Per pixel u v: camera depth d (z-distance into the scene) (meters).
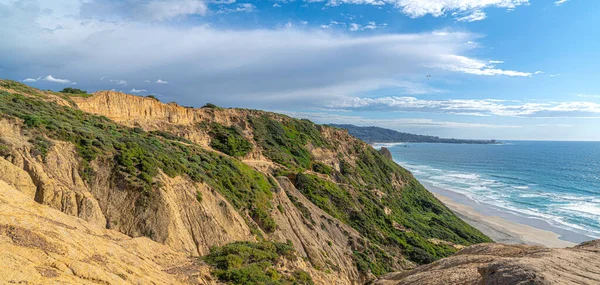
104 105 39.41
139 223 22.30
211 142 53.69
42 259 13.15
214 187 30.78
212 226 25.80
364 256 37.56
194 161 35.19
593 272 14.39
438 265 23.69
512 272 13.84
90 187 22.53
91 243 16.69
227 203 29.64
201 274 19.86
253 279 20.61
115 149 26.03
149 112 46.34
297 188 48.72
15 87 30.73
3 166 18.89
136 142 28.80
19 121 22.53
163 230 22.53
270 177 42.44
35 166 20.30
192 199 26.39
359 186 66.31
